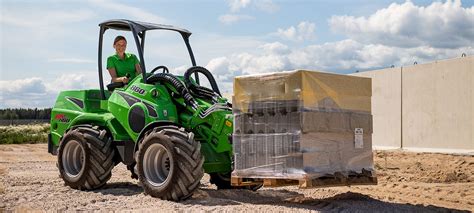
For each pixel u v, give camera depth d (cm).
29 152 2103
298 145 645
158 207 673
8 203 725
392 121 1919
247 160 694
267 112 676
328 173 667
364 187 927
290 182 668
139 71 932
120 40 923
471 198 809
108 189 862
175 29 875
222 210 650
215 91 831
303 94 647
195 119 783
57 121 962
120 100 839
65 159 895
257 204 705
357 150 707
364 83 719
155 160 754
